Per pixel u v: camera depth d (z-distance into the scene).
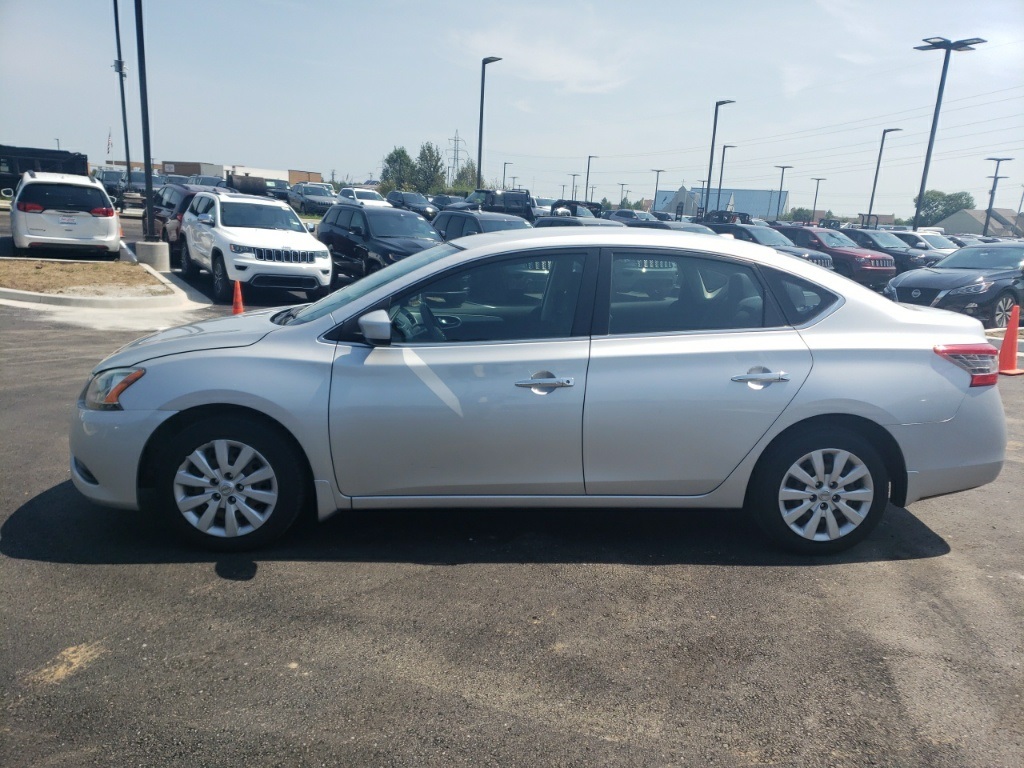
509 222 17.16
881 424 4.26
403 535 4.57
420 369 4.12
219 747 2.76
